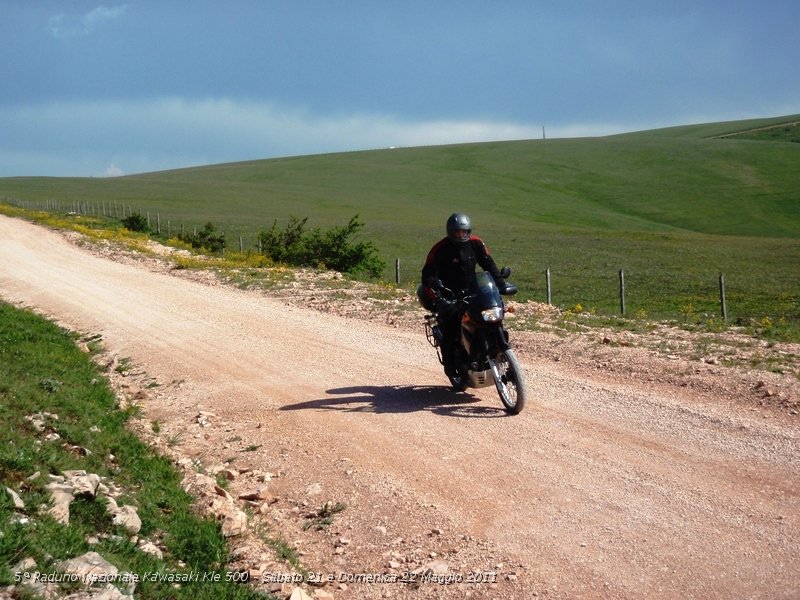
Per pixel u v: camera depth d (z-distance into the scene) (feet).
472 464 22.50
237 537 18.16
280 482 22.38
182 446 26.27
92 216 212.43
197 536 17.85
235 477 22.85
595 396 29.01
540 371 33.65
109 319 52.95
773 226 289.12
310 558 17.52
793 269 146.72
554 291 114.01
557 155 469.57
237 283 71.26
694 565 15.88
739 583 15.06
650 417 25.99
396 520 19.16
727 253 179.83
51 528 15.38
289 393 32.37
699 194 352.28
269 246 107.04
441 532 18.29
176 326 49.37
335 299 58.49
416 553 17.37
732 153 433.48
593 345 37.58
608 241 211.41
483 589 15.57
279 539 18.33
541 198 359.46
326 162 496.23
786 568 15.46
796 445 22.39
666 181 383.04
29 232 150.61
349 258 103.50
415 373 34.58
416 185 393.50
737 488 19.58
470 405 28.89
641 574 15.70
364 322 48.73
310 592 15.67
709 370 31.32
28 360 34.81
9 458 18.24
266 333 45.83
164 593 14.67
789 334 45.29
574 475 21.17
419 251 176.04
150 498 19.85
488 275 27.78
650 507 18.80
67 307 59.52
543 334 41.09
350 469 22.81
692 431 24.26
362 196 353.92
